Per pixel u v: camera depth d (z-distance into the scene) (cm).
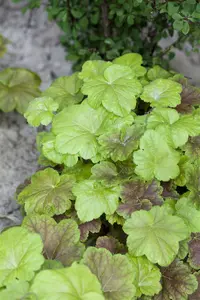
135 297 92
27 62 155
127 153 99
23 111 132
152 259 91
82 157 103
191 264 97
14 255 88
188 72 151
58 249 93
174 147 101
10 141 134
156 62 130
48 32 163
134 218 94
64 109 105
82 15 132
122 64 114
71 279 83
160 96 106
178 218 94
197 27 119
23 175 128
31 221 96
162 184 103
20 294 82
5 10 168
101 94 103
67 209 100
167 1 115
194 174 100
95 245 103
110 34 135
